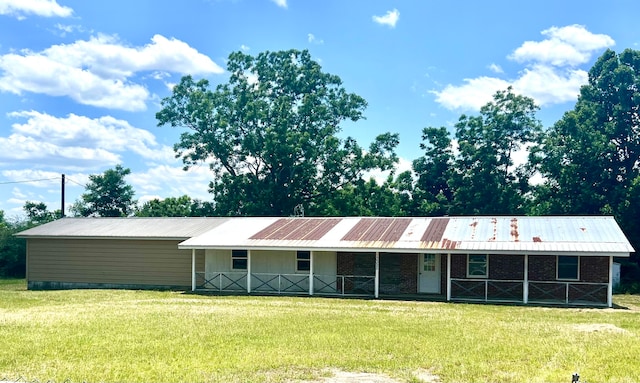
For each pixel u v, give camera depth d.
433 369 10.73
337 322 16.47
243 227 28.56
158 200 52.06
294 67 48.84
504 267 24.47
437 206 45.00
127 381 9.88
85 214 51.34
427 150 47.81
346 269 25.95
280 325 15.82
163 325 15.73
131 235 28.66
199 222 30.83
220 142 46.59
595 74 44.03
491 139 44.59
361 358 11.61
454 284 24.81
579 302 23.03
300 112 47.00
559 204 41.31
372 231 25.83
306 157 45.47
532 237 23.16
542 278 23.97
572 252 21.44
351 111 48.19
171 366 10.93
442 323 16.47
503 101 44.97
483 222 25.78
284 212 45.62
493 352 12.23
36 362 11.26
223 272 27.28
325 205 46.19
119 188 52.22
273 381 9.88
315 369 10.73
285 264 26.66
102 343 13.11
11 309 19.70
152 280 28.62
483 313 19.17
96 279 29.53
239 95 47.56
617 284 31.34
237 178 46.06
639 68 42.41
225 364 11.08
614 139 41.97
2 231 42.31
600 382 9.93
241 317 17.45
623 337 14.15
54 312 18.67
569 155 41.53
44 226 32.34
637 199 36.84
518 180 44.66
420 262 25.52
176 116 47.53
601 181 40.59
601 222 24.52
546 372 10.50
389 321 16.78
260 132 47.03
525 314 19.11
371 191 47.06
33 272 30.64
